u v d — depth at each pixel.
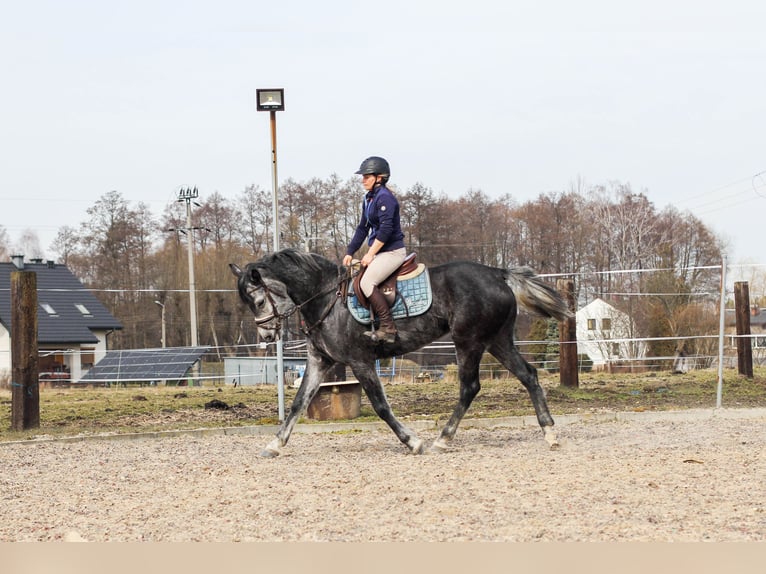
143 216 61.94
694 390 16.52
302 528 6.25
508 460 8.86
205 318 54.84
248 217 63.03
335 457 9.75
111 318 46.69
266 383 27.92
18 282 12.85
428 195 59.25
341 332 9.79
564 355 17.08
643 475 7.76
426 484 7.61
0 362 44.62
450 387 18.72
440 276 9.85
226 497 7.43
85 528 6.53
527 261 63.09
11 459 10.25
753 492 6.99
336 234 59.97
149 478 8.67
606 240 63.03
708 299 31.38
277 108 13.23
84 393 21.44
